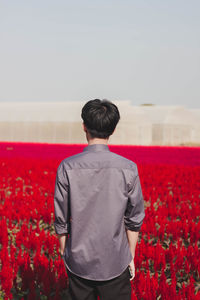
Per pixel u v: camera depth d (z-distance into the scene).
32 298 3.04
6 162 12.80
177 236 4.71
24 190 8.62
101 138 2.01
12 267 3.64
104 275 1.89
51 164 12.15
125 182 1.91
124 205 1.92
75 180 1.91
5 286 3.20
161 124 36.09
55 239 4.32
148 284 3.08
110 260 1.89
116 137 34.97
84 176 1.91
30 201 6.40
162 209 5.85
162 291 3.00
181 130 37.28
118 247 1.92
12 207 5.99
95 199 1.90
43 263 3.49
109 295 1.95
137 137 34.62
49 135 36.78
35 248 4.19
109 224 1.90
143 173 10.34
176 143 36.72
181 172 10.54
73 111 36.97
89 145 2.01
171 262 3.77
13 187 7.87
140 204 1.94
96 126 1.96
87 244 1.90
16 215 5.48
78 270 1.93
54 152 19.92
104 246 1.89
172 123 36.50
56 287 3.07
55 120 36.50
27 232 4.58
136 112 35.22
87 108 1.99
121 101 36.34
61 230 1.98
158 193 7.77
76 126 35.75
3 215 5.46
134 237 2.02
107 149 1.99
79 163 1.93
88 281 1.95
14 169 10.76
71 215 1.93
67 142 36.09
